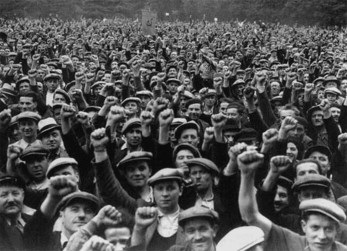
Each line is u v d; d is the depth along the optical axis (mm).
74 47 29531
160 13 92312
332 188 9578
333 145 12492
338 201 8914
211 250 6723
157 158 9344
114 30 51062
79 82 16453
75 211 6973
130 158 8672
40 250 6852
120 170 8758
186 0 93812
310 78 25172
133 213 7949
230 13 92250
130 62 21594
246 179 6676
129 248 6449
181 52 29953
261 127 13094
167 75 20062
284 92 17234
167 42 37500
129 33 47531
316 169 8570
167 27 55750
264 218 6797
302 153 11055
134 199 8109
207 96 15164
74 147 9828
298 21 88812
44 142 10406
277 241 6762
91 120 12344
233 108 13398
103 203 7906
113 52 27719
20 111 13398
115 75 16953
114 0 95938
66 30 47969
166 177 7602
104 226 6035
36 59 20266
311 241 6293
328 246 6270
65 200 7004
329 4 87125
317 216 6289
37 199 8453
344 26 86250
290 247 6738
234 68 21578
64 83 20359
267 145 7805
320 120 13023
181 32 51906
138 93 14906
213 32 51000
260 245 5969
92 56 24953
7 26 53438
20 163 9047
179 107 14508
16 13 85000
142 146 10000
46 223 6832
